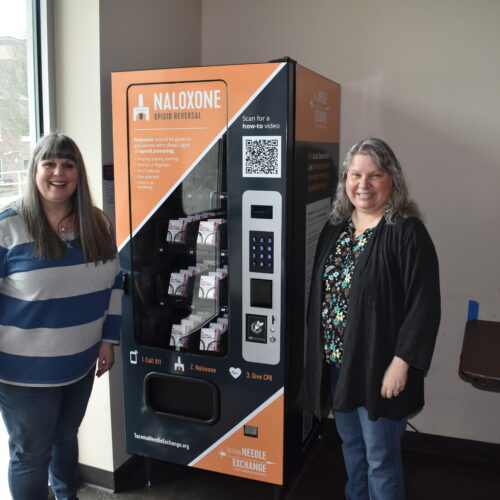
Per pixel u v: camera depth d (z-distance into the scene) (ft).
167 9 8.35
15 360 5.69
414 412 5.96
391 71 8.32
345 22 8.47
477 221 8.23
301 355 7.32
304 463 8.29
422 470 8.44
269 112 6.22
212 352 7.11
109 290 6.57
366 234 5.95
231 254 6.64
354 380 5.82
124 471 8.14
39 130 7.23
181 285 7.23
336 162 8.48
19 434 5.91
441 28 7.99
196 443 7.33
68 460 6.70
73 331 5.87
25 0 6.86
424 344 5.53
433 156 8.29
